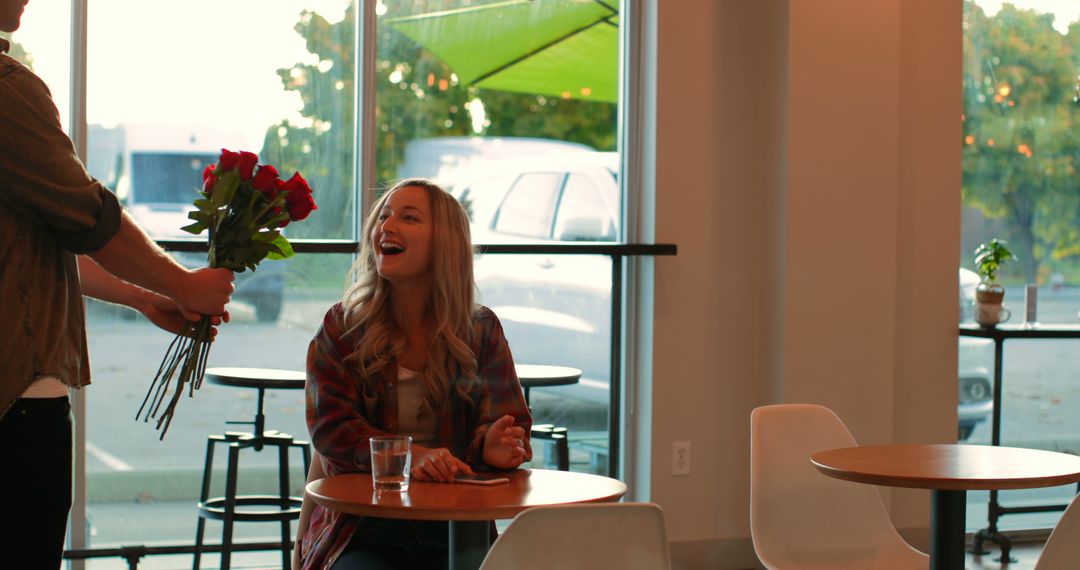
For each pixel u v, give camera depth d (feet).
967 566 15.51
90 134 13.32
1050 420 17.40
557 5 15.20
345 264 14.30
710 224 15.46
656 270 15.20
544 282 15.12
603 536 6.21
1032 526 17.34
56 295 5.80
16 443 5.57
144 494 13.53
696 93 15.37
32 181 5.58
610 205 15.49
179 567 13.70
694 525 15.42
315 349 8.46
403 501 6.79
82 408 13.29
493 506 6.65
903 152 15.97
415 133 14.57
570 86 15.28
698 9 15.35
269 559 14.12
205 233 13.65
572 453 15.29
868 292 15.44
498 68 14.94
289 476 13.87
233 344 13.91
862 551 10.16
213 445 13.37
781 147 15.21
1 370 5.49
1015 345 17.30
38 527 5.70
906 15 15.96
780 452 10.31
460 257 8.55
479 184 14.87
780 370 15.17
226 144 13.84
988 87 17.13
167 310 7.33
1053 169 17.43
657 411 15.21
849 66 15.31
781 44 15.23
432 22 14.65
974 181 17.13
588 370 15.34
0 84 5.52
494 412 8.57
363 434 8.08
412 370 8.46
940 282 16.14
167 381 7.11
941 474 8.11
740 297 15.61
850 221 15.35
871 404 15.46
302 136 14.14
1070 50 17.44
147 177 13.53
